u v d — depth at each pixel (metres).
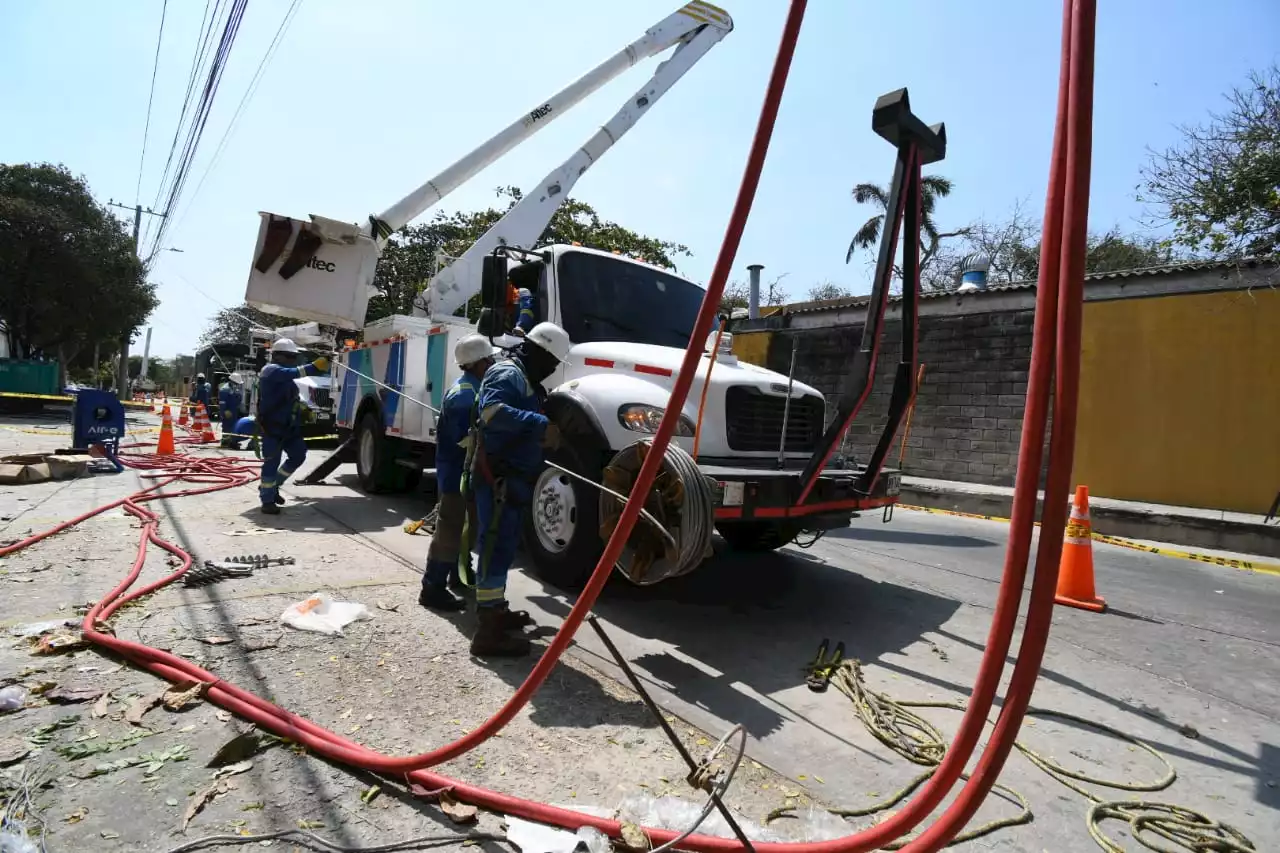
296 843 2.09
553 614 4.40
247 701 2.83
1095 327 10.38
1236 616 5.25
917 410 12.07
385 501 7.80
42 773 2.34
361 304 8.08
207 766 2.44
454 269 9.14
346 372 9.40
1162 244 10.90
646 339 5.81
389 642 3.66
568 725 2.92
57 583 4.28
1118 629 4.78
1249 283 9.20
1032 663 1.40
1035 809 2.56
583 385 4.75
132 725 2.68
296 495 8.03
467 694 3.14
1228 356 9.33
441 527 4.14
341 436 9.73
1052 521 1.37
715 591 5.18
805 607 4.91
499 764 2.58
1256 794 2.75
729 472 4.09
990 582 5.88
